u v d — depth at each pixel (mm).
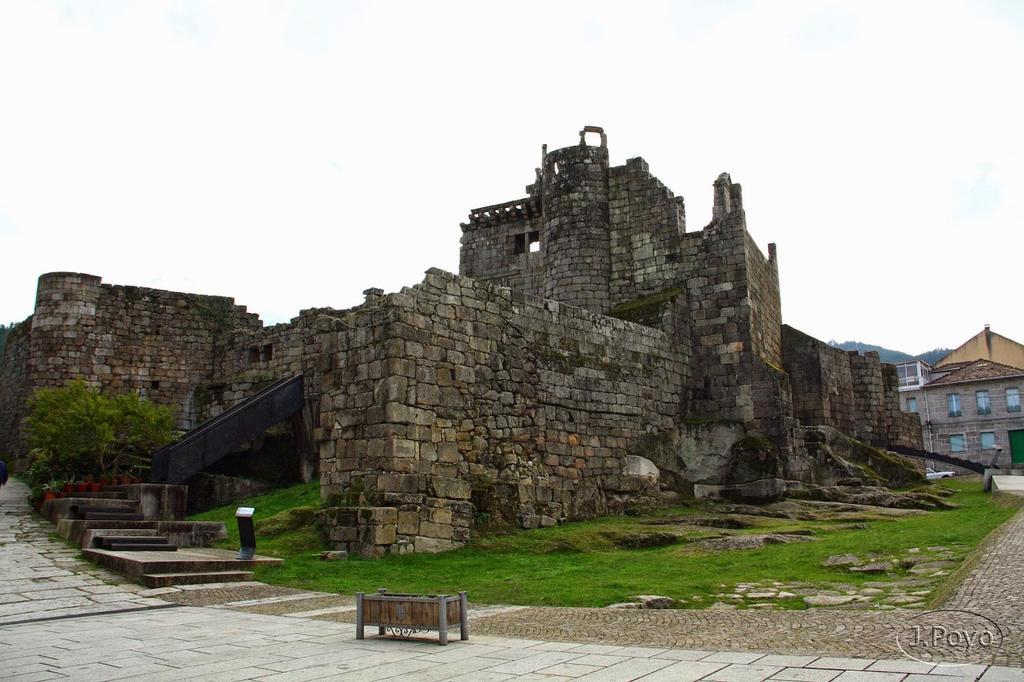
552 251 34500
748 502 26891
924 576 12438
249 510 16219
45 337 32188
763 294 32719
